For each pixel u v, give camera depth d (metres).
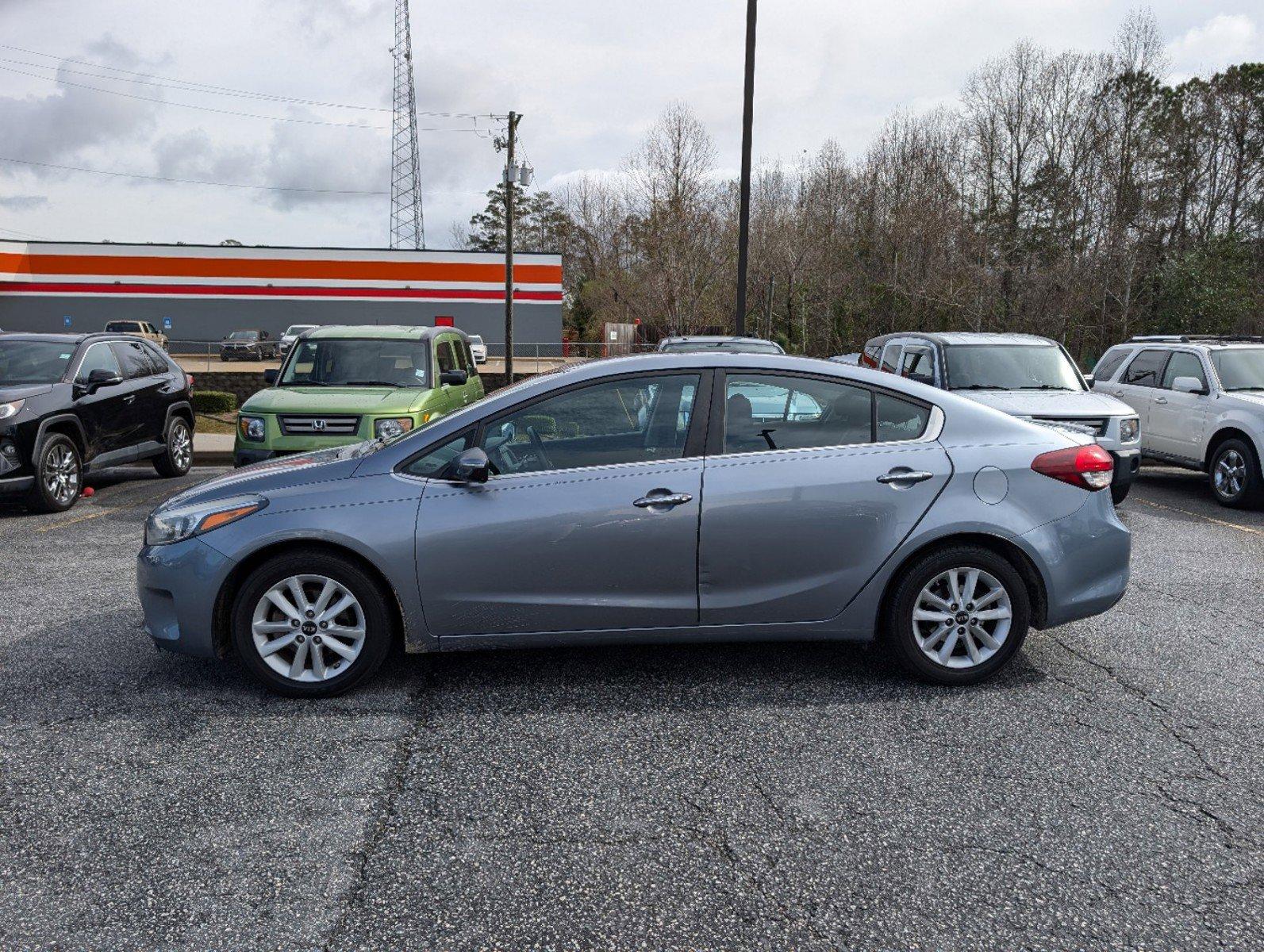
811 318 44.97
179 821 3.08
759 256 46.97
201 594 4.07
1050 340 10.21
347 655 4.13
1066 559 4.25
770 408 4.24
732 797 3.26
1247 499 9.34
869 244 49.78
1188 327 37.50
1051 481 4.26
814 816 3.12
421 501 4.08
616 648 4.82
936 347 9.91
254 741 3.71
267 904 2.62
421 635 4.14
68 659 4.67
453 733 3.79
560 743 3.70
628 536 4.09
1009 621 4.25
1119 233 39.34
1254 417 9.27
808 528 4.13
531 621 4.15
